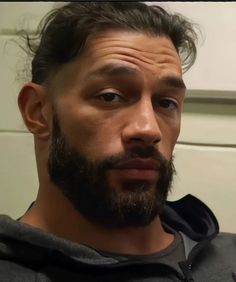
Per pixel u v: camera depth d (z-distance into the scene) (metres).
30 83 0.67
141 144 0.57
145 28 0.63
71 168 0.60
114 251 0.63
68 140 0.60
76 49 0.61
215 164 0.89
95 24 0.62
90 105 0.59
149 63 0.60
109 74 0.59
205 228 0.73
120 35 0.61
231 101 0.89
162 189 0.61
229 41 0.88
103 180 0.58
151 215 0.60
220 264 0.67
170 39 0.66
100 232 0.63
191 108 0.90
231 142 0.89
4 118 0.94
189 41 0.77
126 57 0.60
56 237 0.60
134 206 0.58
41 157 0.66
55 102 0.63
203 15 0.89
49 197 0.65
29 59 0.85
